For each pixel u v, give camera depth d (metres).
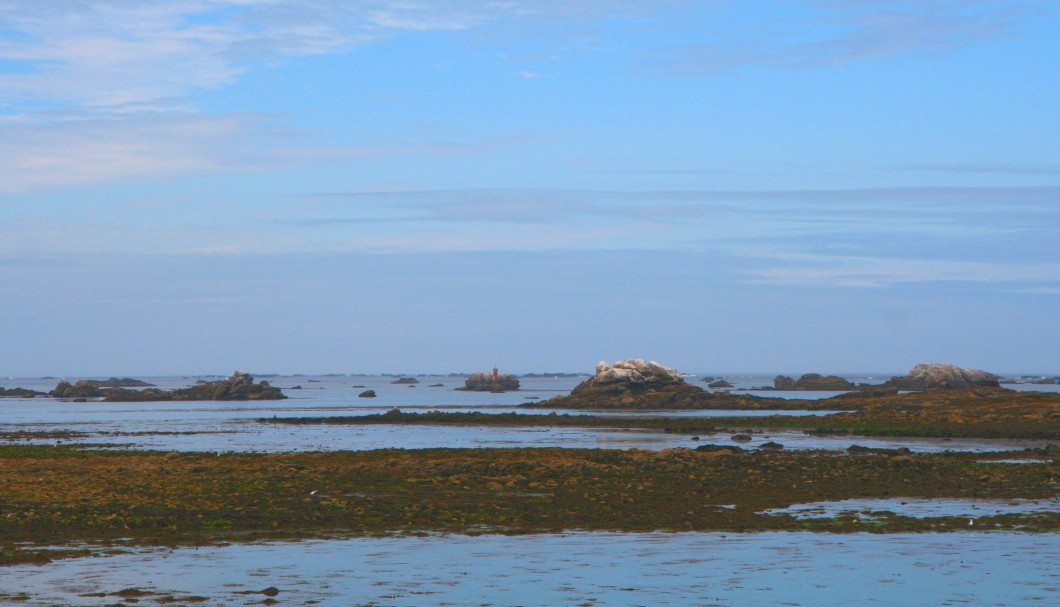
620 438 104.31
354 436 109.81
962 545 38.41
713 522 43.38
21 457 73.06
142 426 130.88
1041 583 32.41
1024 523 43.16
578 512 45.62
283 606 29.02
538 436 108.81
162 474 59.81
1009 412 116.50
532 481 56.09
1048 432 99.81
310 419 144.50
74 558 34.94
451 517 43.91
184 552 36.22
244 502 47.53
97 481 55.69
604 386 195.38
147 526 40.72
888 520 44.00
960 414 118.12
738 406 179.88
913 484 56.00
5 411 185.62
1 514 42.47
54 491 51.00
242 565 34.22
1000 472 61.69
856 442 95.06
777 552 37.00
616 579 32.66
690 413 164.62
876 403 145.75
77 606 28.66
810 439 99.50
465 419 141.50
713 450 75.75
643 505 47.88
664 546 38.03
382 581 32.16
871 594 31.02
